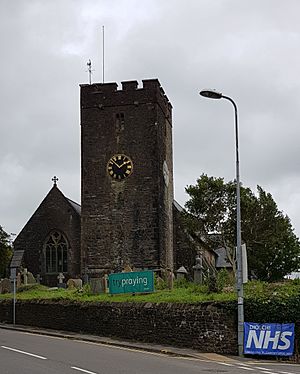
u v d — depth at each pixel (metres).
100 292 35.19
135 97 54.72
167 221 56.25
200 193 54.06
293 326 25.02
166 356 23.91
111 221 53.62
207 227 54.00
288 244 65.56
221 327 25.78
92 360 20.69
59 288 46.69
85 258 53.69
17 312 36.66
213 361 22.98
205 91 25.06
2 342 26.38
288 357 24.83
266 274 65.31
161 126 55.88
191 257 59.09
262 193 57.88
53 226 59.59
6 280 46.56
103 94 55.25
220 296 27.38
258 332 25.05
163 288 35.31
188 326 26.55
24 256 59.56
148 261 52.34
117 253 53.06
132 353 23.94
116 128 54.78
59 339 28.91
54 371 17.92
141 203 53.28
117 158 54.25
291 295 25.91
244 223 55.16
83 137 55.31
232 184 54.34
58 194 60.16
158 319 27.77
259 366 21.84
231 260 53.66
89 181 54.66
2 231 64.75
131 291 32.62
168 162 58.31
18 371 17.89
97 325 30.83
